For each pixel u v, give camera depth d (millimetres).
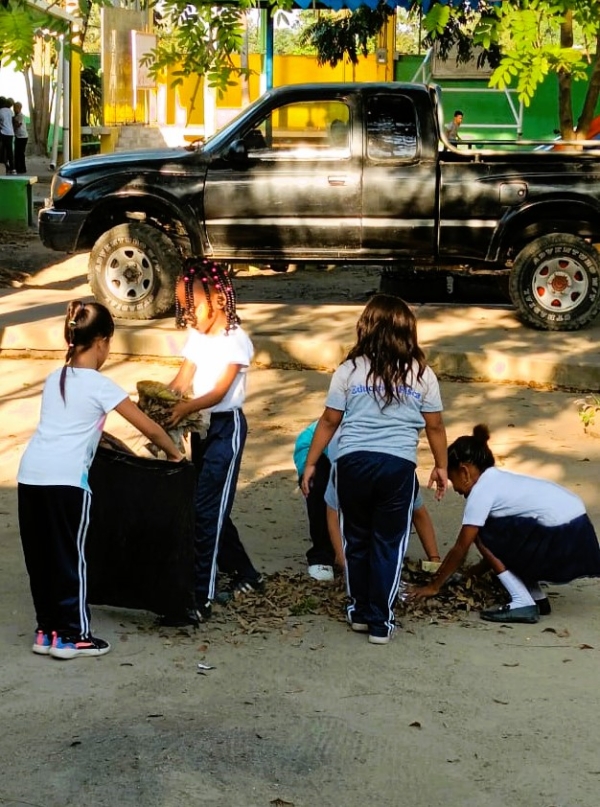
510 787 3959
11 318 11695
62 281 14711
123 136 25438
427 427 5340
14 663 4949
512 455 8391
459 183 11492
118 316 11898
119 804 3775
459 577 5961
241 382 5473
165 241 11742
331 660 5043
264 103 11672
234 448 5465
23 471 4941
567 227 11578
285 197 11641
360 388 5242
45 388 5039
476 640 5312
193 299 5410
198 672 4891
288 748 4199
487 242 11578
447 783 3975
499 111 23219
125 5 25922
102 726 4352
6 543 6500
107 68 25453
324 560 6047
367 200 11586
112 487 5266
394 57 24188
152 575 5312
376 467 5148
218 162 11727
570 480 7859
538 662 5066
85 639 5035
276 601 5715
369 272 15836
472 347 10750
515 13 7637
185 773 3982
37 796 3818
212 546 5453
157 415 5301
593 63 16328
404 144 11547
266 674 4883
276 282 14945
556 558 5500
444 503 7375
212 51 8117
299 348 10750
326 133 11617
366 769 4062
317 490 5973
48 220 11984
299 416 9367
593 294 11469
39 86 37594
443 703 4625
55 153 30375
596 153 11430
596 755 4207
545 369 10234
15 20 6605
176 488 5230
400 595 5676
